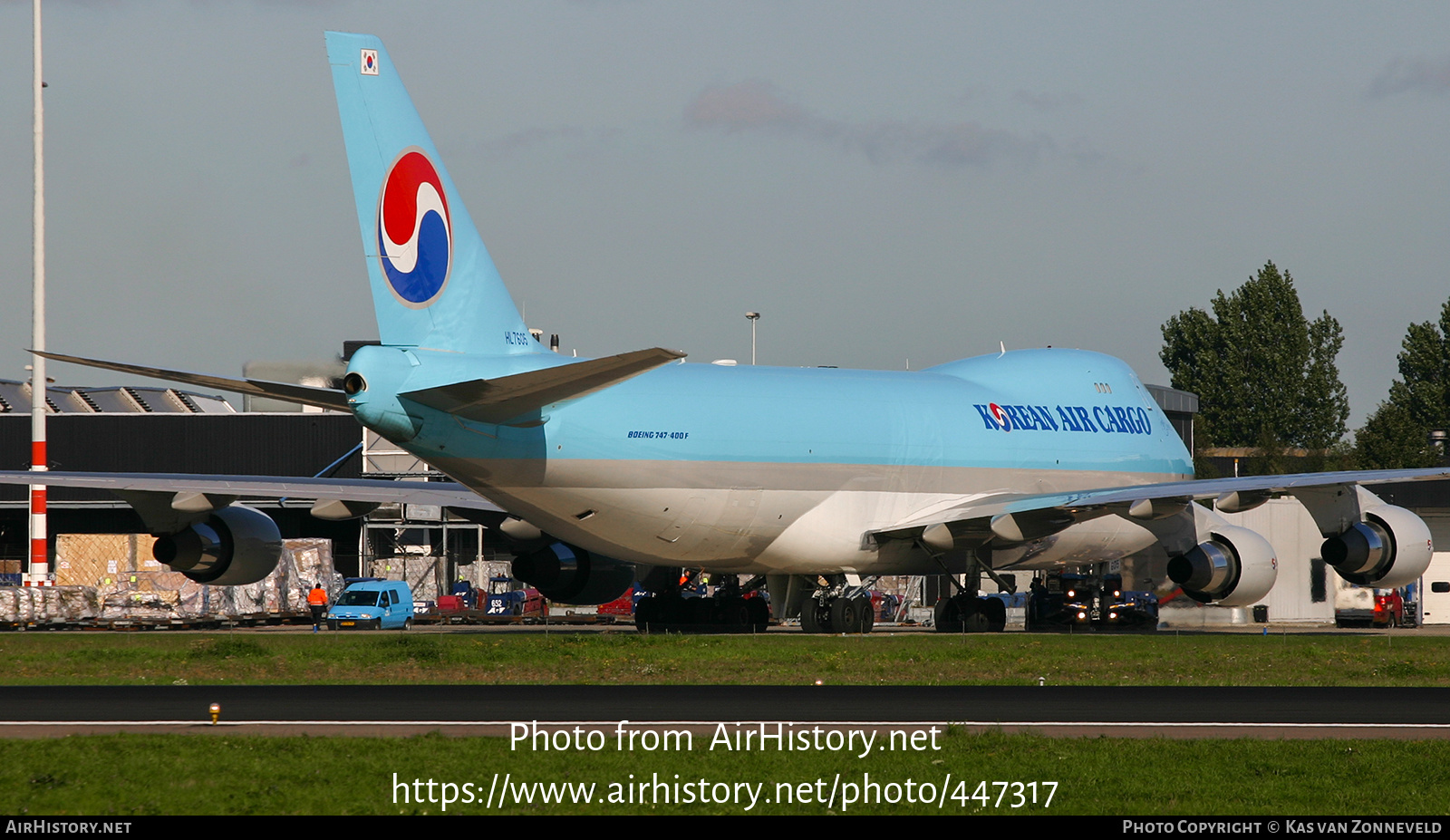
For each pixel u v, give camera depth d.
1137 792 12.86
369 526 54.38
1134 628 40.38
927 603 51.66
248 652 25.70
